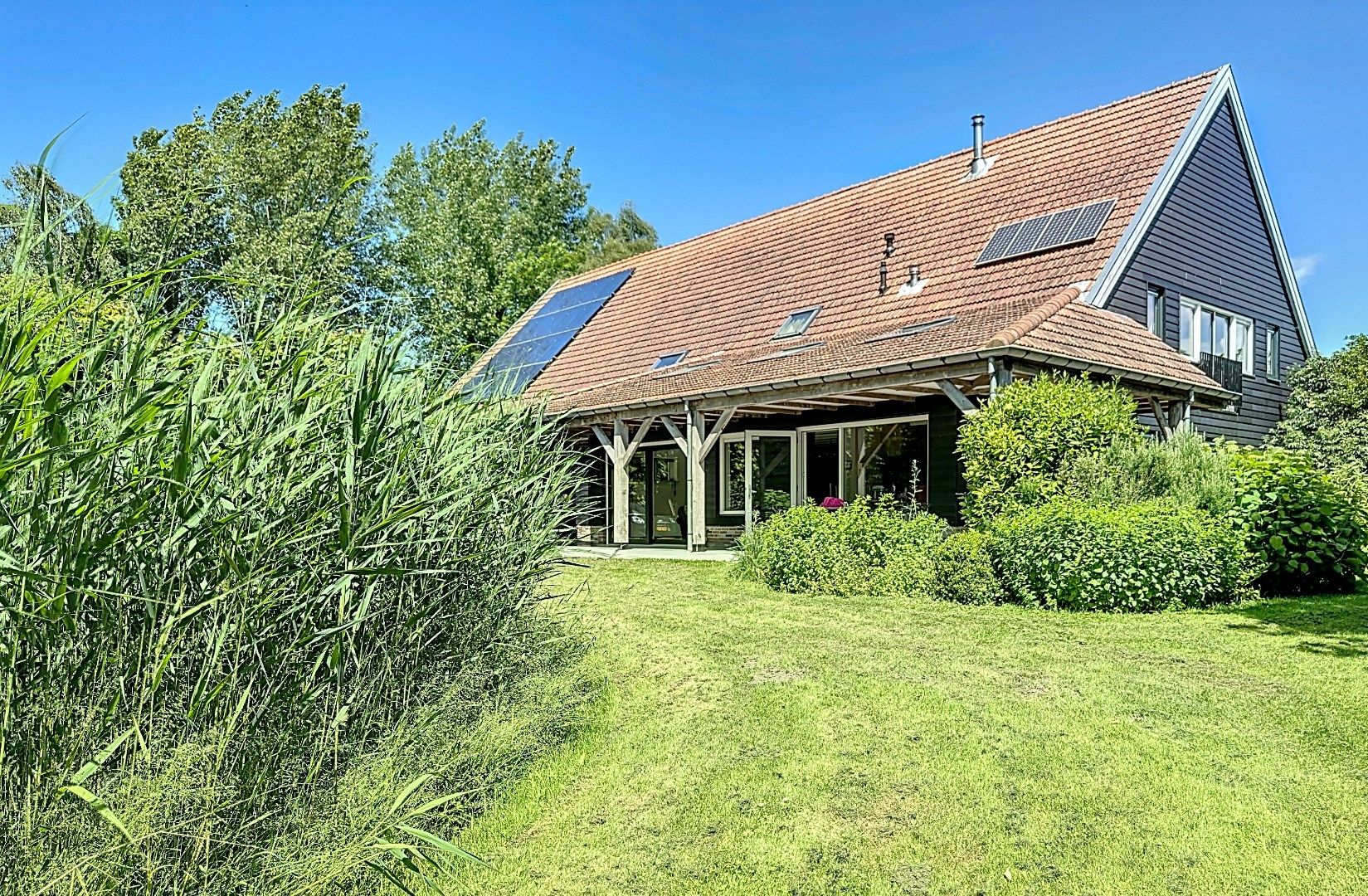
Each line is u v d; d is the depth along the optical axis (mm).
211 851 2406
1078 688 4973
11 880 2027
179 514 2498
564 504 5676
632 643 6383
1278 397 16375
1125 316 12328
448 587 3980
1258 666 5406
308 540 2988
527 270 33156
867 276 14922
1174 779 3666
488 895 2898
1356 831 3195
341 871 2557
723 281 17891
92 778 2314
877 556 8922
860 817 3408
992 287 12844
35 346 2008
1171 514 7660
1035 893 2865
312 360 3297
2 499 2008
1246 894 2822
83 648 2383
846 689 5027
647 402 13227
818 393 11109
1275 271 16344
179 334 2730
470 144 37906
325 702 3076
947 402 12391
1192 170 14180
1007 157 15477
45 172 2199
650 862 3104
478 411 4652
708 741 4262
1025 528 7832
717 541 16094
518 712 4008
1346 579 8375
